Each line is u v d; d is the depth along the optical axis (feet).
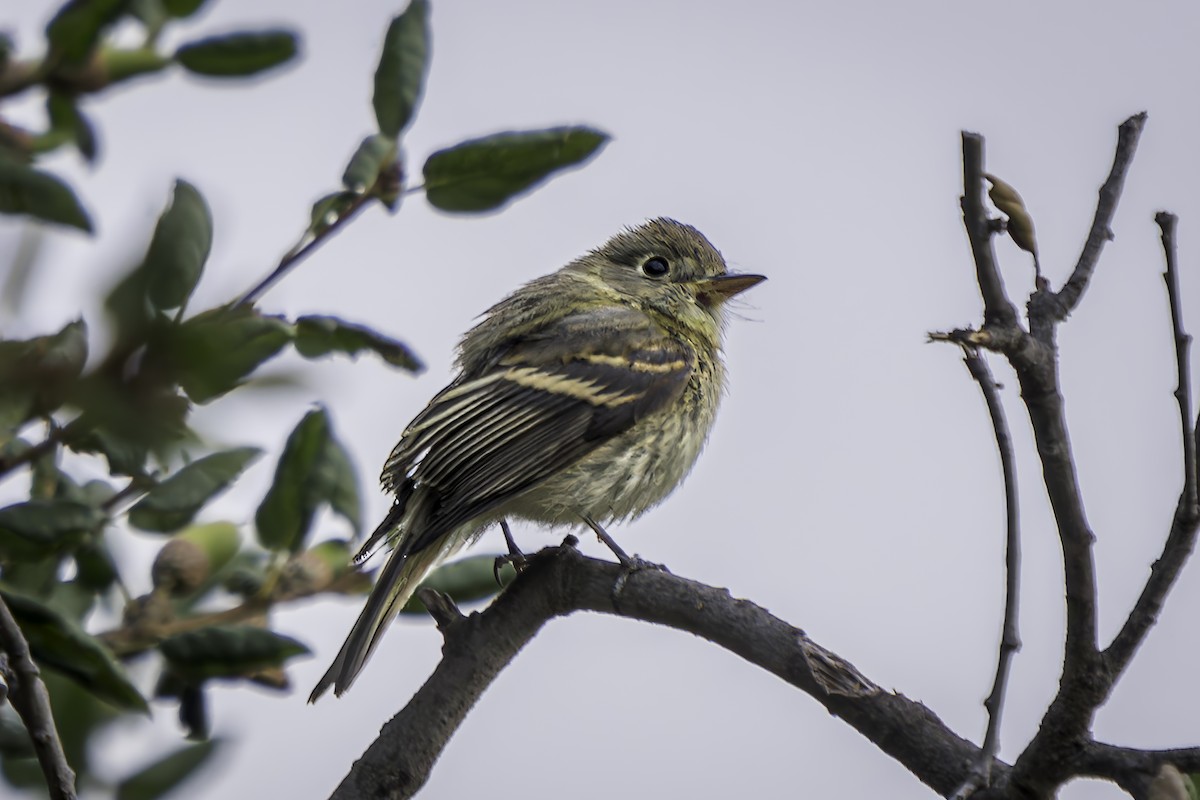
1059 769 19.76
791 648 23.93
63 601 27.27
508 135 26.55
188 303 15.31
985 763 19.71
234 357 14.21
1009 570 19.58
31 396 13.91
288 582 27.66
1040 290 19.72
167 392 13.93
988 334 18.69
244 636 26.14
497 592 30.12
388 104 26.61
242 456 25.18
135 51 27.40
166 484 24.80
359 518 28.17
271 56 27.73
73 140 28.17
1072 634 19.47
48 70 26.78
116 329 13.87
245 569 28.43
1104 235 19.98
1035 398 19.13
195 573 26.96
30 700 21.21
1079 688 19.48
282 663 26.30
